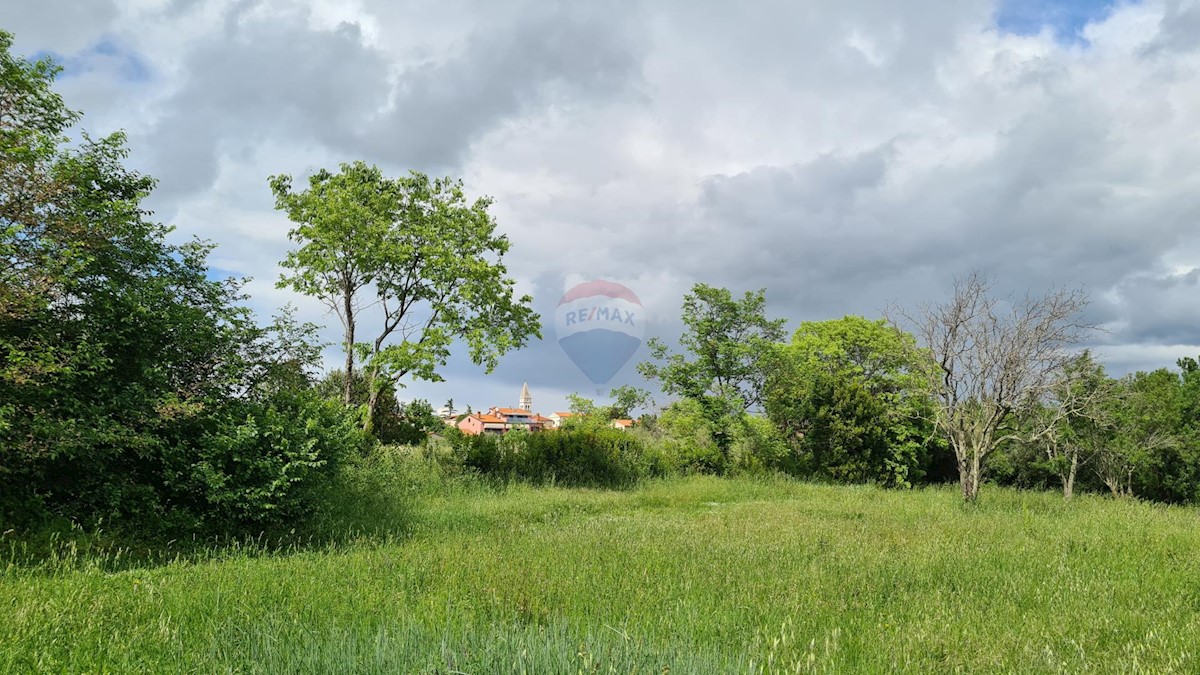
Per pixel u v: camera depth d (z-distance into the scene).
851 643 5.06
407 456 20.47
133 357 11.40
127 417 10.56
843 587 6.91
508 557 8.11
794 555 8.80
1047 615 5.93
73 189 10.73
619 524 12.57
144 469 11.11
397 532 11.60
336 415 13.33
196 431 11.54
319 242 22.11
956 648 4.94
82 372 9.95
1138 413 27.23
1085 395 19.78
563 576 7.12
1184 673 4.39
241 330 12.92
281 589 6.32
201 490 10.73
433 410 24.88
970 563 8.30
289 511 11.13
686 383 31.47
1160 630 5.28
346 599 5.98
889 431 30.22
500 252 23.78
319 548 10.26
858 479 29.09
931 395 19.20
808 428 31.11
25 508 9.68
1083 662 4.65
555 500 17.30
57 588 6.14
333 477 12.52
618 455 24.53
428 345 21.81
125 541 9.77
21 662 4.17
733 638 5.10
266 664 4.11
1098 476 30.48
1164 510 17.34
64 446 9.38
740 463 28.59
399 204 23.31
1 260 9.83
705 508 17.53
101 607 5.40
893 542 10.08
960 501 18.53
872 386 34.84
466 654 4.00
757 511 15.81
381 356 21.55
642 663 3.97
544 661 3.89
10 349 9.66
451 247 22.64
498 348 22.45
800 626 5.45
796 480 27.80
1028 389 17.66
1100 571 7.82
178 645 4.54
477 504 16.14
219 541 10.64
